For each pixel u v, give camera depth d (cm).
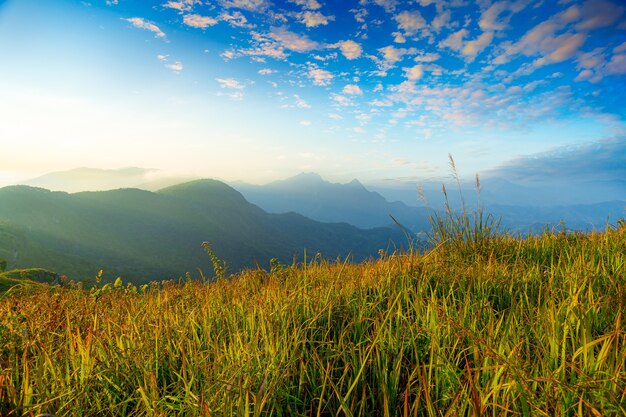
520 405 195
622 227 625
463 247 570
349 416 189
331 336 315
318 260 610
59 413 218
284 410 225
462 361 251
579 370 190
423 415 210
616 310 281
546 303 296
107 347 296
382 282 405
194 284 581
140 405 236
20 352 313
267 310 339
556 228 673
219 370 244
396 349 258
